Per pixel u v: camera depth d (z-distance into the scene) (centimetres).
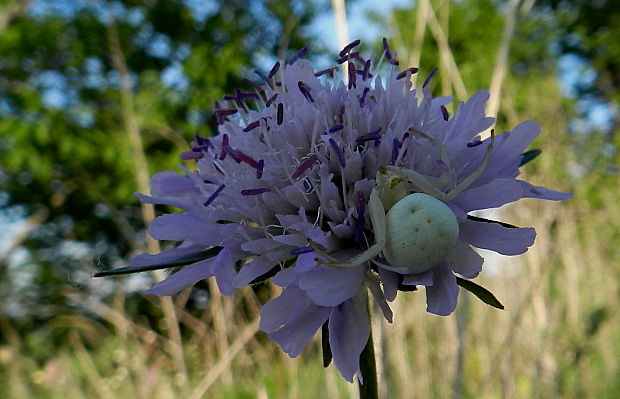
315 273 5
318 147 6
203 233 6
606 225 17
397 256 5
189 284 5
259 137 6
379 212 5
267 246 5
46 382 19
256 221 6
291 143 6
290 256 5
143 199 6
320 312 5
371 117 6
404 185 5
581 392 12
